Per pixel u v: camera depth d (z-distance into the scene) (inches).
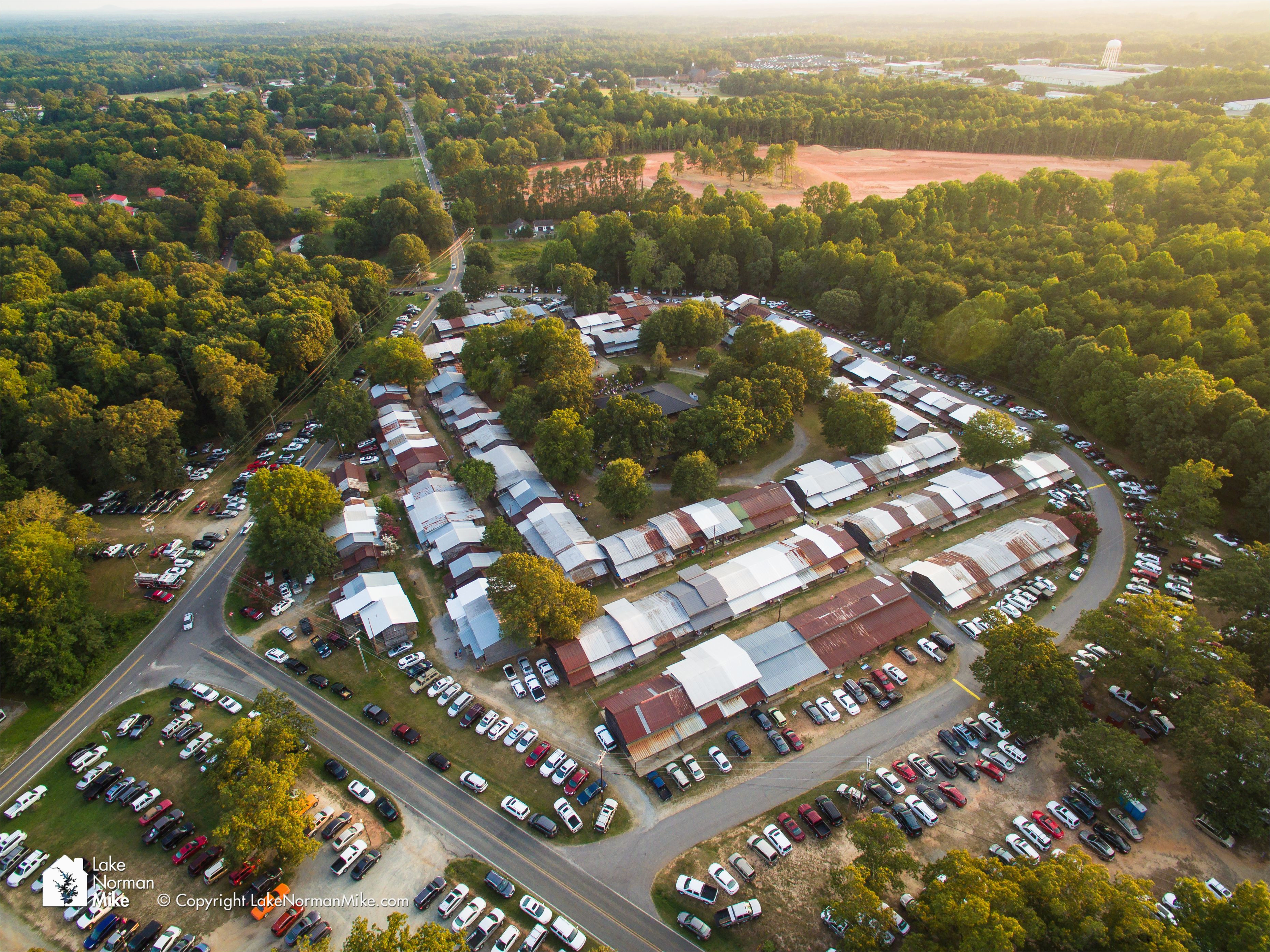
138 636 4111.7
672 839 3046.3
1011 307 6953.7
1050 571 4584.2
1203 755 2984.7
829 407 6063.0
